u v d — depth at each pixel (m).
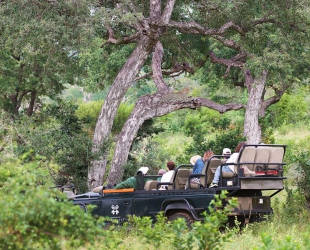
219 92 124.94
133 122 57.66
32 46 54.53
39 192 14.59
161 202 32.09
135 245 25.53
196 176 32.16
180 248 19.14
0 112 67.56
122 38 56.94
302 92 114.38
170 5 54.91
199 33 58.22
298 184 37.03
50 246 15.38
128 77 56.59
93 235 15.58
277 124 107.00
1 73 76.31
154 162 57.84
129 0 54.72
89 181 51.72
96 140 55.66
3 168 46.00
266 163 31.47
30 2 52.12
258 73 59.09
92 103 94.25
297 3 55.91
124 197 32.97
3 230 14.61
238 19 58.47
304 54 61.62
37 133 50.66
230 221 32.56
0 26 52.09
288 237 19.05
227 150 36.34
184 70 70.31
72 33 51.06
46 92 82.56
